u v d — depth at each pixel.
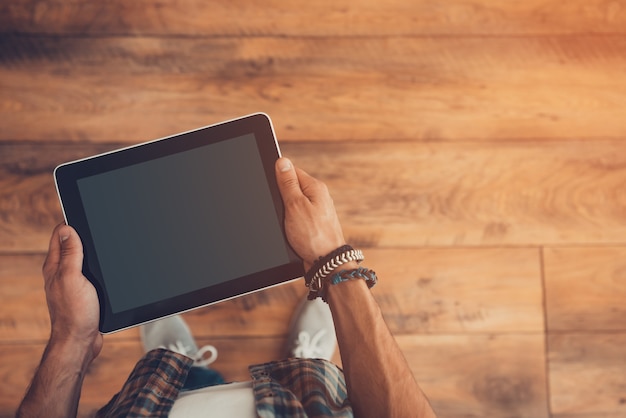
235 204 0.90
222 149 0.90
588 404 1.33
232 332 1.32
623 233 1.35
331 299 0.86
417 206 1.34
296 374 0.86
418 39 1.36
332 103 1.35
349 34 1.36
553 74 1.36
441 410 1.32
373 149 1.35
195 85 1.35
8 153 1.33
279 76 1.36
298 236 0.89
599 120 1.36
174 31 1.36
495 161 1.35
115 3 1.36
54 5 1.35
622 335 1.34
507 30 1.37
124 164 0.89
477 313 1.33
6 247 1.32
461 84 1.36
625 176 1.35
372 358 0.82
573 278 1.34
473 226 1.34
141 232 0.89
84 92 1.34
